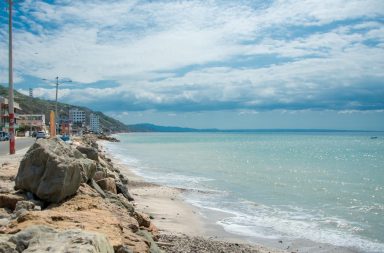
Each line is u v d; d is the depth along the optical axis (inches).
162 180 1589.6
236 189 1382.9
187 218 882.8
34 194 507.8
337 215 959.0
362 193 1316.4
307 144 5954.7
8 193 513.7
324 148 4704.7
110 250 295.4
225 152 3799.2
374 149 4478.3
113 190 786.8
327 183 1574.8
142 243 399.5
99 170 823.1
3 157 1173.7
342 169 2185.0
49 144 548.1
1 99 4047.7
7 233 345.4
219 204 1087.6
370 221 895.7
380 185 1519.4
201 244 644.7
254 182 1585.9
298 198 1207.6
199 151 3993.6
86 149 972.6
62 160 516.1
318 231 807.1
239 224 855.7
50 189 495.2
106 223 400.5
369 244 722.8
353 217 938.7
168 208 978.1
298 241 734.5
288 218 922.7
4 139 2871.6
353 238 759.7
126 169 1973.4
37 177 510.3
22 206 461.1
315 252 674.2
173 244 613.6
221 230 797.2
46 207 490.9
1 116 3895.2
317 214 968.9
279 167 2263.8
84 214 429.4
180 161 2679.6
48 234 290.4
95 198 542.3
